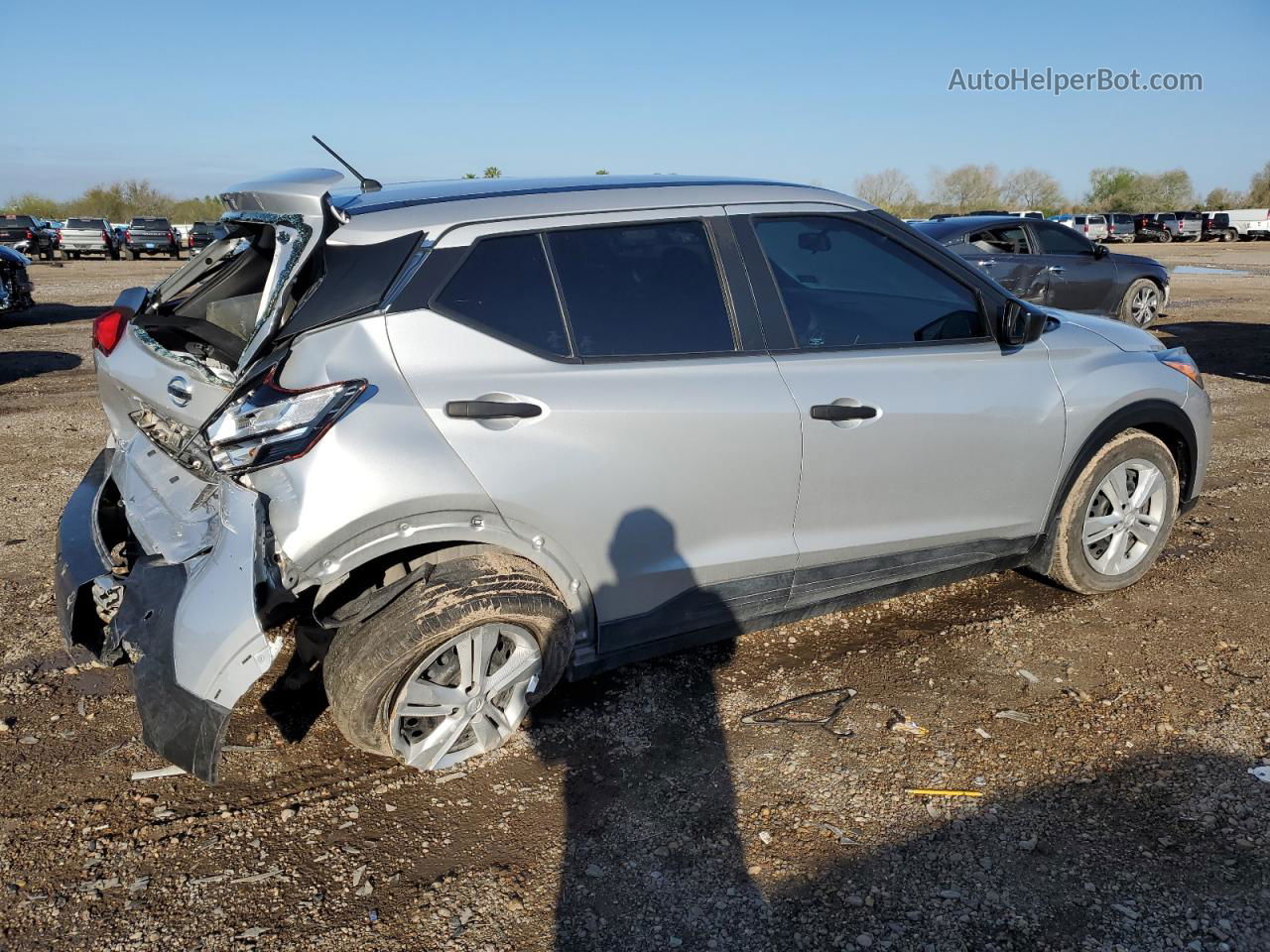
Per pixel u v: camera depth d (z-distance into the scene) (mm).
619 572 3094
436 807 2881
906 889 2518
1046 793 2902
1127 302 12016
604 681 3590
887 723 3295
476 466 2742
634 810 2857
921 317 3615
